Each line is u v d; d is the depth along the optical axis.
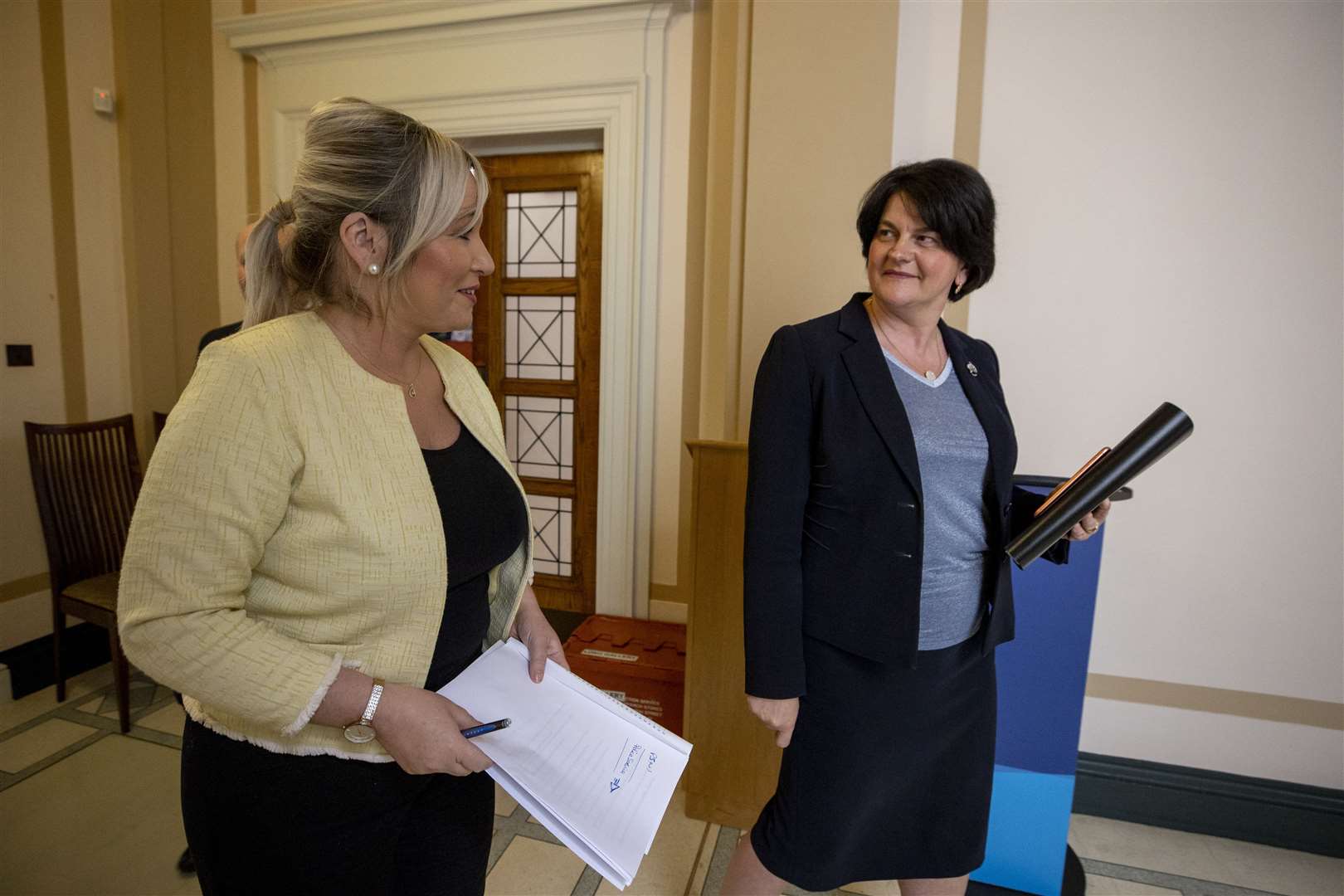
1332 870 1.89
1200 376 1.95
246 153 3.02
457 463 0.87
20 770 2.13
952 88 2.03
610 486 2.73
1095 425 2.03
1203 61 1.87
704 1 2.48
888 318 1.20
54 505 2.45
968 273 1.21
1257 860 1.92
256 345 0.73
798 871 1.22
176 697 2.44
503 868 1.81
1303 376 1.88
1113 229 1.97
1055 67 1.97
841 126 1.95
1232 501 1.96
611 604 2.79
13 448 2.60
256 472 0.68
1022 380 2.07
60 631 2.48
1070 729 1.68
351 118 0.74
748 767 1.93
